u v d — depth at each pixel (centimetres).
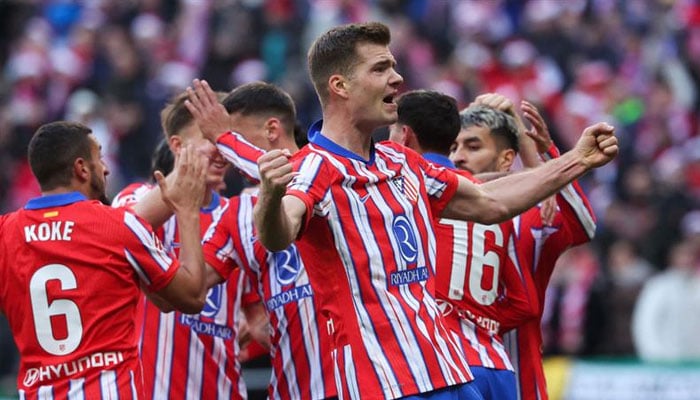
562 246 2505
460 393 2050
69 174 2223
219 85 6362
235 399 2548
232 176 4406
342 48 2044
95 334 2148
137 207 2359
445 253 2400
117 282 2167
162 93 6150
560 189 2131
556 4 7075
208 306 2525
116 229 2175
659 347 4591
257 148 2297
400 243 2031
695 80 6825
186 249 2220
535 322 2506
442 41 6962
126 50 6494
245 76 6303
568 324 4722
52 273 2162
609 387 3903
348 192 2012
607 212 5294
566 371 3962
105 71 6512
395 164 2075
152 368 2500
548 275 2541
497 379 2377
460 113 2569
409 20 7062
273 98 2467
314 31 6731
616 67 6694
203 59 6525
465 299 2400
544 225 2489
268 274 2386
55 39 7106
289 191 1966
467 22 6956
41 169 2222
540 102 6125
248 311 2664
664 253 5159
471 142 2534
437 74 6412
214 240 2416
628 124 6222
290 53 6488
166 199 2231
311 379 2330
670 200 5316
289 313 2353
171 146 2550
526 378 2488
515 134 2556
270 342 2442
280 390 2380
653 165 5844
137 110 6078
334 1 6812
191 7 6738
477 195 2128
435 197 2122
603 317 4712
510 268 2442
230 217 2416
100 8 7038
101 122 5991
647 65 6775
